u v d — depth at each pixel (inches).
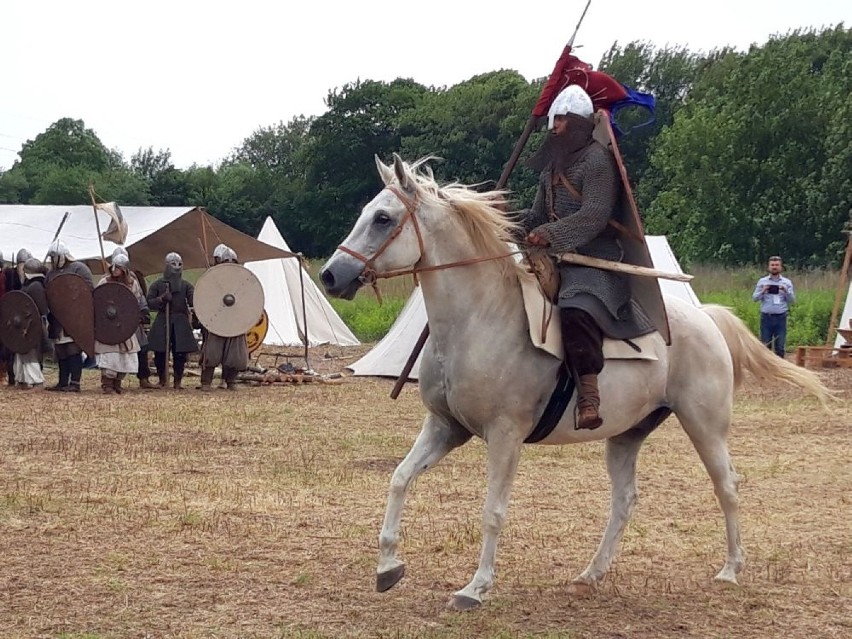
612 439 271.1
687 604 253.9
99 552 283.6
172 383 716.7
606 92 263.1
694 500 372.2
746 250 1694.1
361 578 266.1
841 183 1617.9
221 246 680.4
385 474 402.6
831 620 243.9
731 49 2217.0
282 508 340.8
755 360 281.7
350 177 2422.5
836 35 2091.5
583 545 307.3
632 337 248.4
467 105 2153.1
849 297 975.6
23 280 658.2
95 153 2920.8
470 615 237.5
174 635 220.8
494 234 239.5
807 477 417.4
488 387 235.5
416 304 779.4
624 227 250.1
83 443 455.2
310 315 989.8
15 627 223.0
